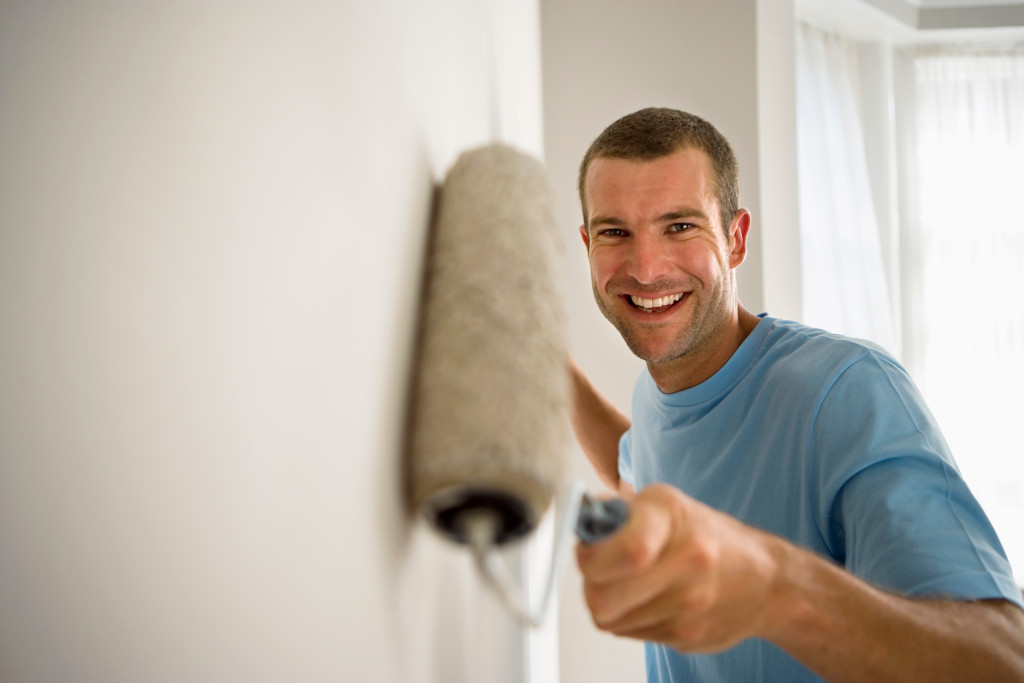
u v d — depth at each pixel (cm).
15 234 22
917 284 408
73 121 24
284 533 32
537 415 36
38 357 23
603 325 214
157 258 26
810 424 96
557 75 218
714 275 116
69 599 23
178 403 27
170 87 27
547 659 127
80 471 24
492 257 43
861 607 57
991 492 399
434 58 58
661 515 44
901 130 409
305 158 35
